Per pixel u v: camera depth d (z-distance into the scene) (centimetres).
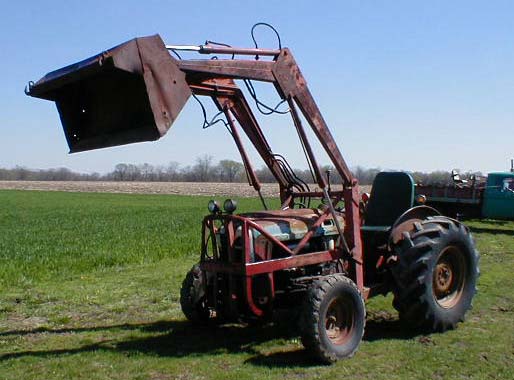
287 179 742
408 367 576
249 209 3136
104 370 576
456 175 2014
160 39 513
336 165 659
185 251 1473
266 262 609
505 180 1827
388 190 795
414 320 688
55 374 566
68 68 544
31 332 730
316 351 580
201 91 646
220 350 638
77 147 602
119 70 517
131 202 4903
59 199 5538
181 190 7494
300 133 628
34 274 1154
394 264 690
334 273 671
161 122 510
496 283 966
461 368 572
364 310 632
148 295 941
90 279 1099
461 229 725
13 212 3662
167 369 576
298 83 622
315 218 688
